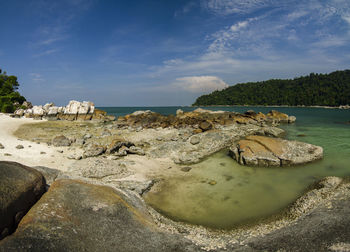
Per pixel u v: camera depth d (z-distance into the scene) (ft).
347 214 27.99
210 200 37.73
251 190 41.11
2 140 67.77
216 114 164.55
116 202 27.89
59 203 24.23
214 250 23.56
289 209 33.45
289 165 52.95
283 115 153.79
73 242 20.43
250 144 59.57
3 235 18.61
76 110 163.84
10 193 20.35
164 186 43.32
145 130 110.42
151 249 22.48
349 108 428.56
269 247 23.48
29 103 196.24
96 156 59.72
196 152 64.54
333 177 41.57
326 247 22.29
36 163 49.80
